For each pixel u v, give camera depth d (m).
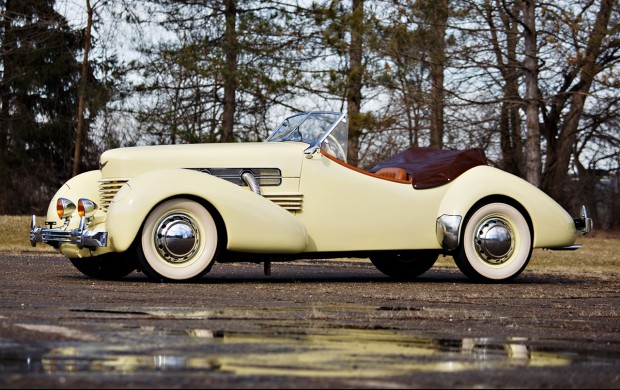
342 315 4.76
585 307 5.82
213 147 7.77
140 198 6.94
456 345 3.74
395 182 8.00
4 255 11.09
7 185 34.00
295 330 4.07
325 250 7.79
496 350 3.63
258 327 4.13
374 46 20.75
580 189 28.69
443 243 7.98
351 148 23.83
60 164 35.03
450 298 6.17
